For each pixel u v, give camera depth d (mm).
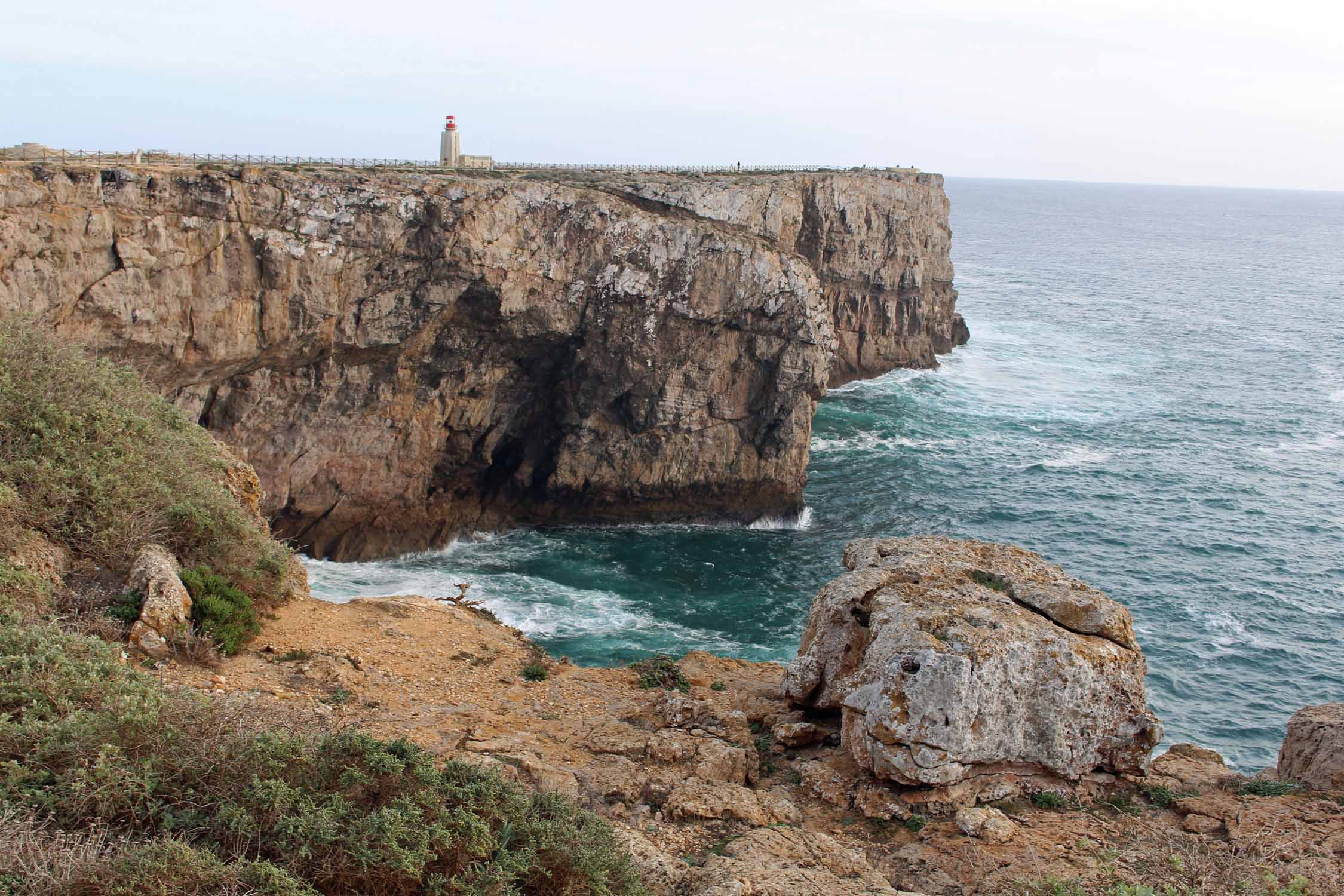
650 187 47562
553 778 12734
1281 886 10117
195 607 16250
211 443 23188
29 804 8953
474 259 40094
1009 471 55000
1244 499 51125
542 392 46344
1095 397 72562
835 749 14766
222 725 10391
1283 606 38719
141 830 9039
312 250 36938
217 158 42688
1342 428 65812
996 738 13156
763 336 46844
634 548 44500
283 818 9031
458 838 9406
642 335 44781
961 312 109938
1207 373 81688
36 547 15508
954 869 11562
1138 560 43031
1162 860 10906
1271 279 157375
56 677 11188
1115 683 13508
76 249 32188
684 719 15641
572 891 9609
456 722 14945
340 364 39906
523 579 40281
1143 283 146125
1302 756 13891
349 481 41750
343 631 18469
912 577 15531
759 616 37062
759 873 10664
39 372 18312
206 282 35250
